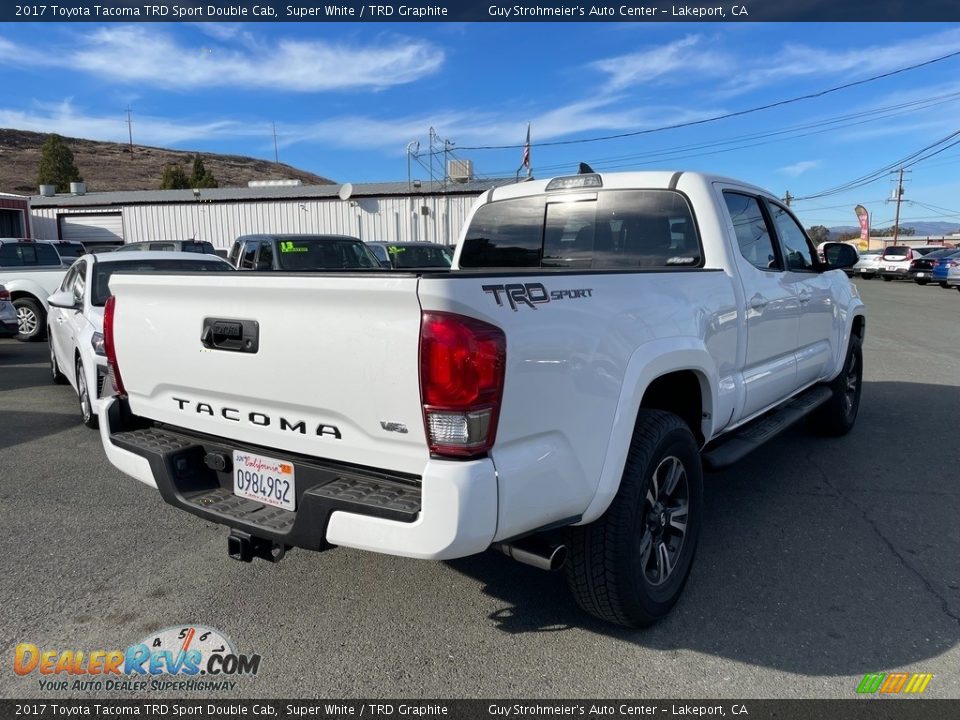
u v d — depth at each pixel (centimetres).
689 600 333
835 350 561
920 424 660
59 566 367
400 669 279
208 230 2834
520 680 272
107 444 324
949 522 426
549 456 245
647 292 302
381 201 2772
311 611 323
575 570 287
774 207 469
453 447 220
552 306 247
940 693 262
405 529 225
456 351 214
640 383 284
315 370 244
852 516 436
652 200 404
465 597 337
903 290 2644
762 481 500
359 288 227
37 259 1382
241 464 284
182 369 290
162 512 441
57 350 793
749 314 392
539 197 447
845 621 313
